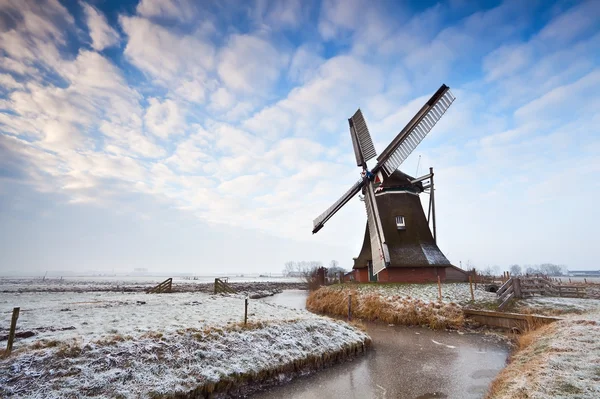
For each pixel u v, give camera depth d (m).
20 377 6.38
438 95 20.80
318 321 13.20
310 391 8.12
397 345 12.88
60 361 7.06
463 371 9.61
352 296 22.27
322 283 43.72
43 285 61.59
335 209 23.88
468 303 18.11
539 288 18.83
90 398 6.19
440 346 12.68
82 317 12.08
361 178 23.28
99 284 71.56
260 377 8.49
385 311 18.56
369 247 29.42
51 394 6.07
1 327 9.89
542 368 7.24
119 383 6.78
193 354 8.45
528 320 13.98
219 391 7.62
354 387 8.40
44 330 9.56
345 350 11.19
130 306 16.12
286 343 10.35
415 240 26.94
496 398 6.44
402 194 28.58
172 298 21.81
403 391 8.11
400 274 26.30
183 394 7.00
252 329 10.77
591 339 8.86
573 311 15.03
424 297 19.78
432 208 28.44
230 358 8.73
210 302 18.97
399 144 22.03
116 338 8.48
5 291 35.25
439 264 25.81
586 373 6.50
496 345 12.76
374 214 20.94
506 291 17.81
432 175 28.39
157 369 7.53
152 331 9.48
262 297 37.38
